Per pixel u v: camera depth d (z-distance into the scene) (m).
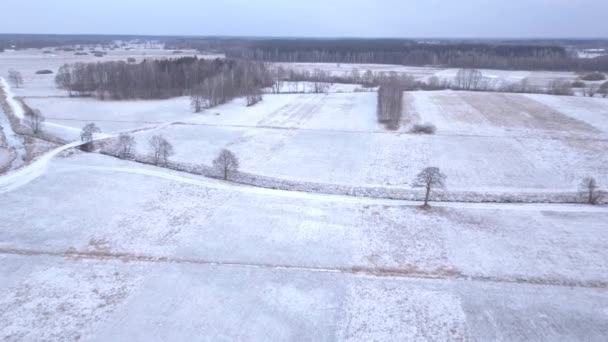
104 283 27.91
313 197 42.16
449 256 31.45
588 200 41.88
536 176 48.12
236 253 31.70
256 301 26.41
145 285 27.77
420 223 36.69
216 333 23.64
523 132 66.25
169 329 23.88
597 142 60.44
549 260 30.78
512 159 53.81
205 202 40.31
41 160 50.81
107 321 24.41
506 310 25.53
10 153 55.47
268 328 24.09
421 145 60.06
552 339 23.19
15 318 24.48
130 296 26.66
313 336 23.55
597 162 52.25
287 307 25.89
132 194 41.66
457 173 49.34
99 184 43.88
